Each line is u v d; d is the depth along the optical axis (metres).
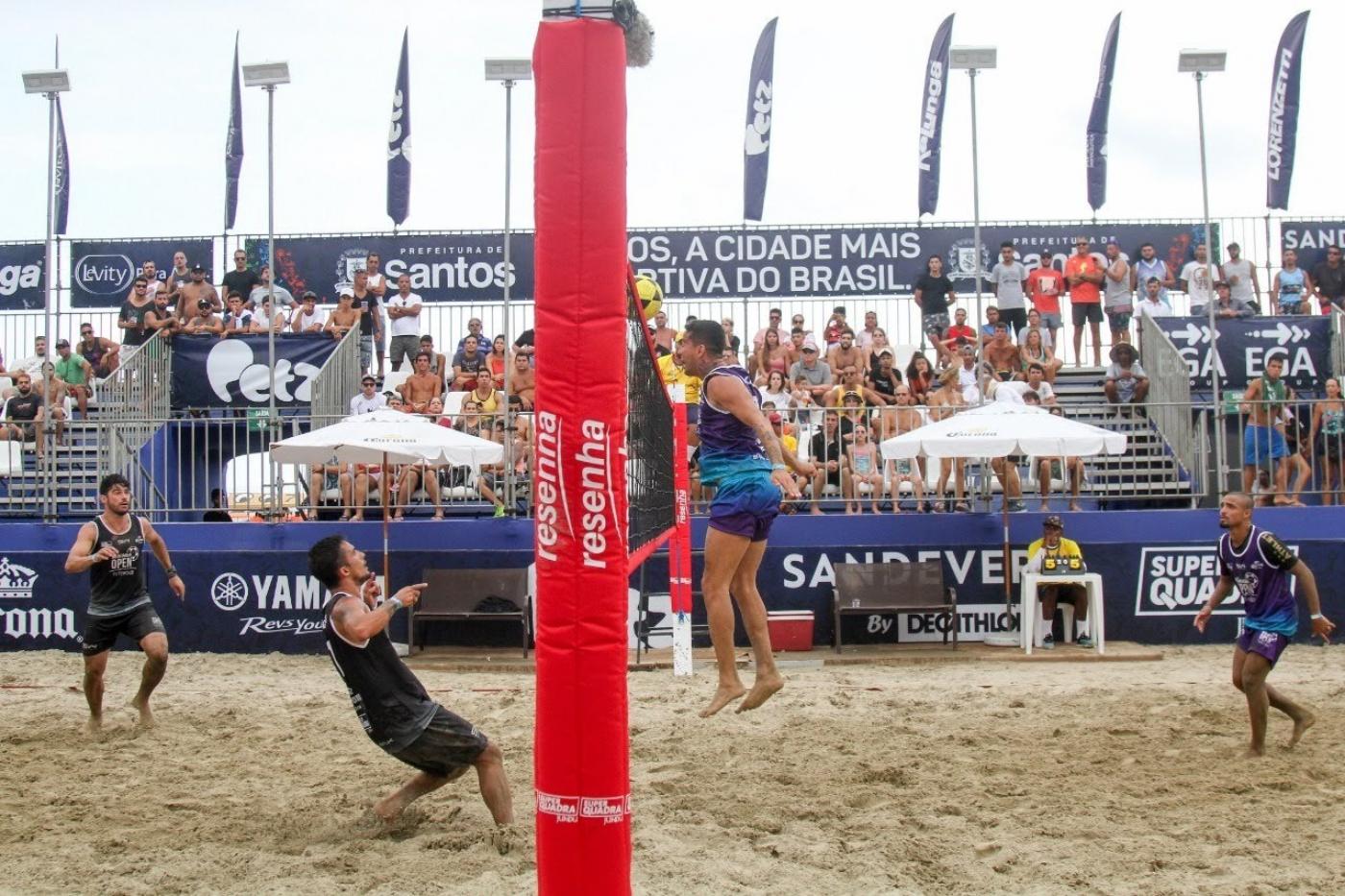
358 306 17.89
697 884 5.18
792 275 18.50
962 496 14.66
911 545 14.21
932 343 17.84
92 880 5.41
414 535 14.25
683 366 6.18
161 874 5.44
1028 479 15.66
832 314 17.58
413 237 18.77
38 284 19.36
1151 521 14.30
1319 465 15.12
